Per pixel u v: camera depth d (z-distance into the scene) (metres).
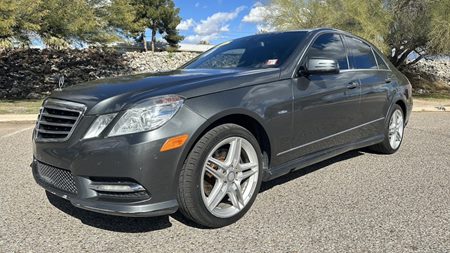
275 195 4.24
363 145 5.18
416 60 20.36
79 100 3.26
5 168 5.35
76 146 3.10
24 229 3.44
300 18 19.86
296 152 4.07
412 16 17.72
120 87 3.41
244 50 4.68
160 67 22.59
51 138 3.31
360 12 17.69
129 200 3.07
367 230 3.39
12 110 11.23
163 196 3.10
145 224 3.54
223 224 3.44
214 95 3.37
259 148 3.68
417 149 6.46
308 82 4.15
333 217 3.66
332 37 4.86
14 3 12.55
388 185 4.58
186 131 3.12
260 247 3.11
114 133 3.03
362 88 4.95
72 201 3.18
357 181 4.73
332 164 5.48
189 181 3.17
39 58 20.72
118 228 3.46
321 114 4.28
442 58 19.31
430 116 11.27
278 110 3.79
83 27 15.37
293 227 3.46
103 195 3.12
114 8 17.12
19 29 14.12
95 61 21.73
